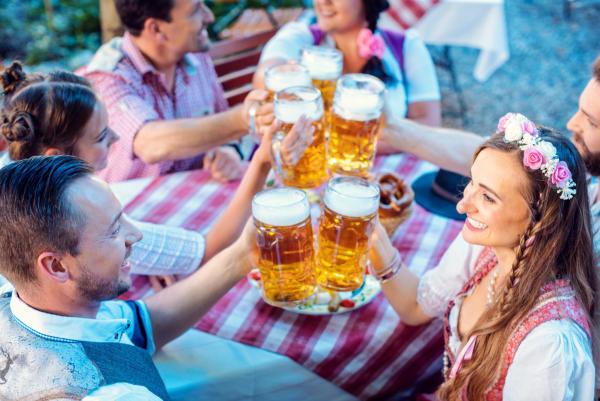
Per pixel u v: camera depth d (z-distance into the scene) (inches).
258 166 57.9
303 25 96.4
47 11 175.5
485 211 41.8
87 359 36.4
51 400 34.4
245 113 65.6
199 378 49.1
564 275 42.8
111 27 142.6
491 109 175.3
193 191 73.9
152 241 57.0
